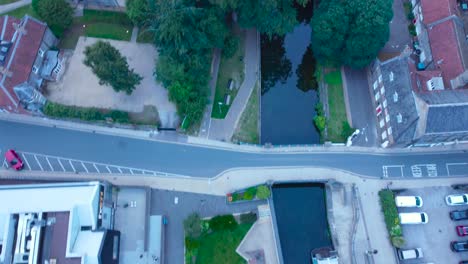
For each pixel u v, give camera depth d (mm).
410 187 73312
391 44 82562
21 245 59906
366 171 74188
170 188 72812
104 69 64375
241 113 78438
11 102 70125
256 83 81000
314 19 75125
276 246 69188
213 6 72188
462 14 81562
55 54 77375
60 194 63406
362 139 76250
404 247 69500
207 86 76062
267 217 71062
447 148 75562
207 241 69562
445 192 73062
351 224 71250
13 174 72875
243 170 74000
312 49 81188
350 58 75312
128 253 68250
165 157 74625
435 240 70188
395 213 69938
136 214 70500
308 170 74125
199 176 73625
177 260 68812
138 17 75125
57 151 74562
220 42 75375
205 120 77000
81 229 62750
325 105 79125
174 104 76312
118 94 76750
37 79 74938
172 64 70125
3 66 69375
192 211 71438
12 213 61656
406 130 67812
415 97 67125
